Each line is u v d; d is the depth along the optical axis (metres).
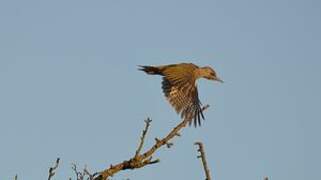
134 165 10.62
